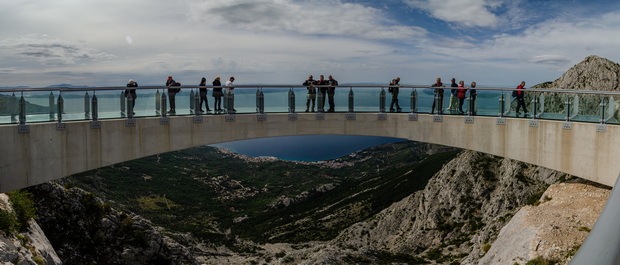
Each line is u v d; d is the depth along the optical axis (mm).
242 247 158375
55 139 20203
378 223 106750
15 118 19406
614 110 22406
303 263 59281
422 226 72062
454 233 65188
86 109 21344
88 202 40469
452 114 27062
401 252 67188
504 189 61250
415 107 27500
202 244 162125
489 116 26234
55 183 38531
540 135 24688
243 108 25906
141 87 22797
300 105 26984
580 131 23312
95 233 38688
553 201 26719
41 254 20109
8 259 16016
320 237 154500
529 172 59969
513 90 25562
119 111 22391
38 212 34625
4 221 19031
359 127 27484
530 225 23875
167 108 23891
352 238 106562
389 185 179750
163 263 43406
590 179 23047
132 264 40562
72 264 34312
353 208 170375
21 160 19359
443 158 175750
